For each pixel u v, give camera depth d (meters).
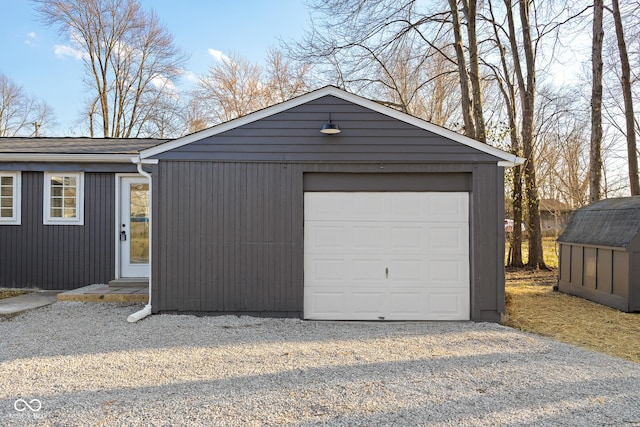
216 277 6.40
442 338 5.38
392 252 6.45
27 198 8.65
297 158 6.39
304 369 4.20
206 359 4.50
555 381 3.89
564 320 6.44
